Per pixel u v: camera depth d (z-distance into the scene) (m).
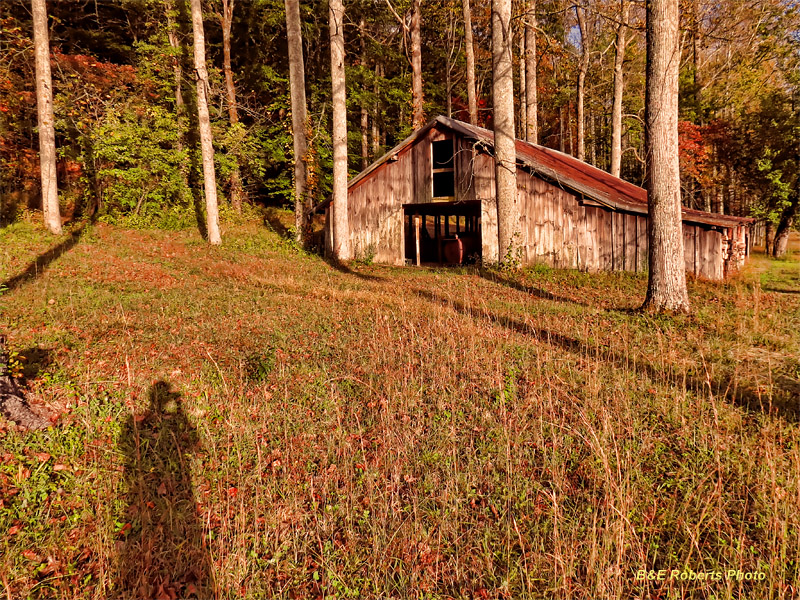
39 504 3.78
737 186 27.36
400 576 3.06
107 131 20.84
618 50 25.58
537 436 4.57
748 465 4.00
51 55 22.47
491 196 16.91
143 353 7.02
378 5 30.97
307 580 3.16
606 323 8.49
